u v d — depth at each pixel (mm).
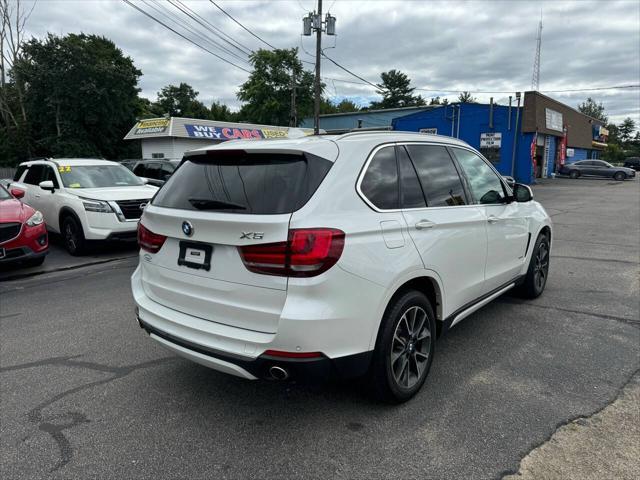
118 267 7668
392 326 2943
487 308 5148
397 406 3166
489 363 3793
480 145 29062
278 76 42562
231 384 3535
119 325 4840
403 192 3201
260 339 2613
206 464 2600
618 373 3592
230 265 2711
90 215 8188
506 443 2730
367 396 3193
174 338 2957
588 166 34906
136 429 2945
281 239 2516
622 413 3029
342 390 3412
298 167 2738
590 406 3119
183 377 3658
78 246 8445
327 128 43594
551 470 2494
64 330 4707
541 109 28609
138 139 33375
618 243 9102
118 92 31469
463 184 3879
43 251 7316
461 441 2762
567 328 4539
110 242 8258
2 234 6777
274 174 2770
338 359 2648
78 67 30141
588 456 2604
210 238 2754
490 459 2594
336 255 2553
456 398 3250
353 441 2783
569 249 8492
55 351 4184
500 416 3016
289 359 2547
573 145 39625
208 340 2803
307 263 2490
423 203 3336
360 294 2686
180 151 29984
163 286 3166
